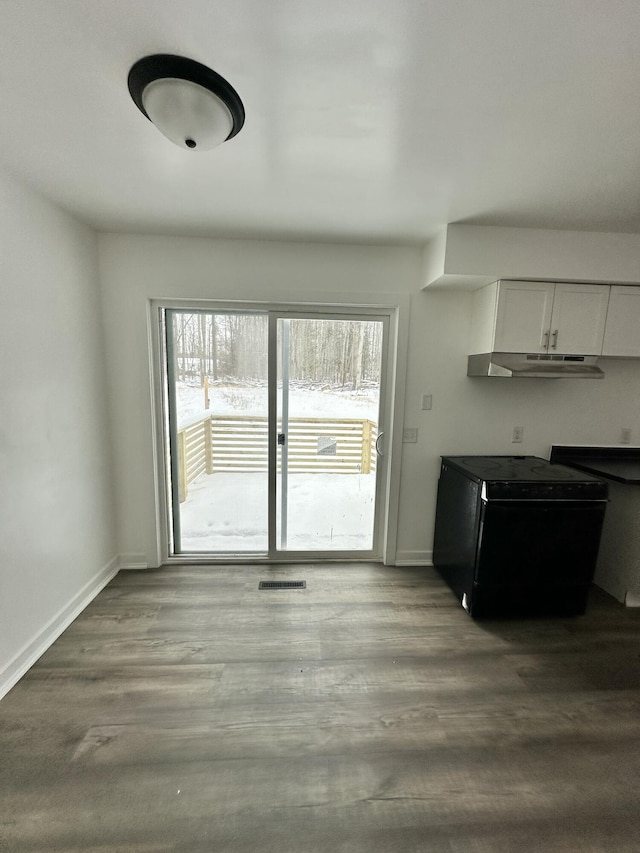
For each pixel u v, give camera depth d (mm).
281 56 984
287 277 2422
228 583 2488
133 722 1481
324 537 2812
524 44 938
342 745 1410
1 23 896
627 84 1058
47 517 1889
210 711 1538
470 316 2549
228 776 1293
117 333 2424
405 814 1195
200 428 2711
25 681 1668
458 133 1300
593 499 2096
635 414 2701
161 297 2406
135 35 932
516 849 1113
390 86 1082
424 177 1600
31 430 1773
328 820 1174
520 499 2068
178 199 1844
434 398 2627
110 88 1117
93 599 2289
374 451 2742
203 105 1076
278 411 2650
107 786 1254
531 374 2191
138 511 2617
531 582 2150
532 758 1380
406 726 1495
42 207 1826
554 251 2109
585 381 2662
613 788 1286
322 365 2625
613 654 1917
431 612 2232
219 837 1126
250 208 1937
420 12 858
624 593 2361
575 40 921
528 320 2209
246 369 2641
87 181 1683
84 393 2213
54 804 1202
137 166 1554
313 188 1712
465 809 1213
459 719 1531
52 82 1088
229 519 2801
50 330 1903
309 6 846
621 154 1410
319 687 1670
